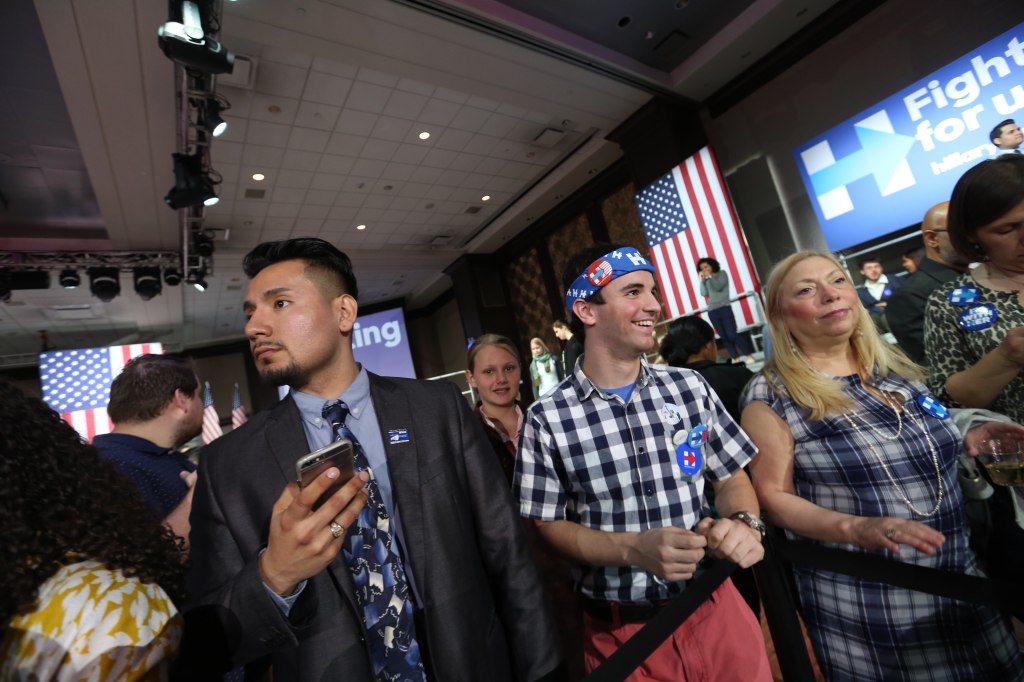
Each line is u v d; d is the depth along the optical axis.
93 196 5.85
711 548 0.92
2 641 0.46
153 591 0.57
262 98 4.69
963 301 1.31
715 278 5.50
